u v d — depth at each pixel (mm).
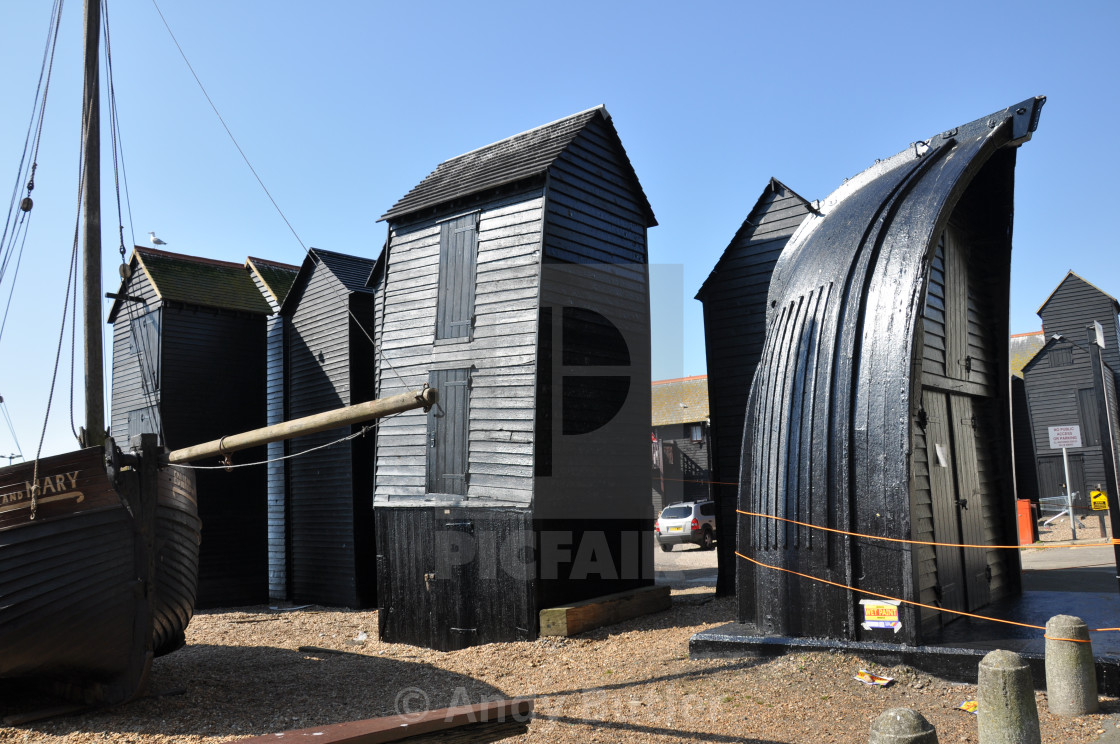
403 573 12695
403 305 13727
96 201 10648
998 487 11273
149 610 8805
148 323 19141
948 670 7305
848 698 7137
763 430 9484
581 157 12930
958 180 8703
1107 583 12219
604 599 11828
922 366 8688
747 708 7070
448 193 13242
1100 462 27281
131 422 19469
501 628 11328
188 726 7758
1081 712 6359
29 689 9797
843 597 8102
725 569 13773
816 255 9953
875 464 8094
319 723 7738
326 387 18016
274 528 19406
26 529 8055
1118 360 27734
